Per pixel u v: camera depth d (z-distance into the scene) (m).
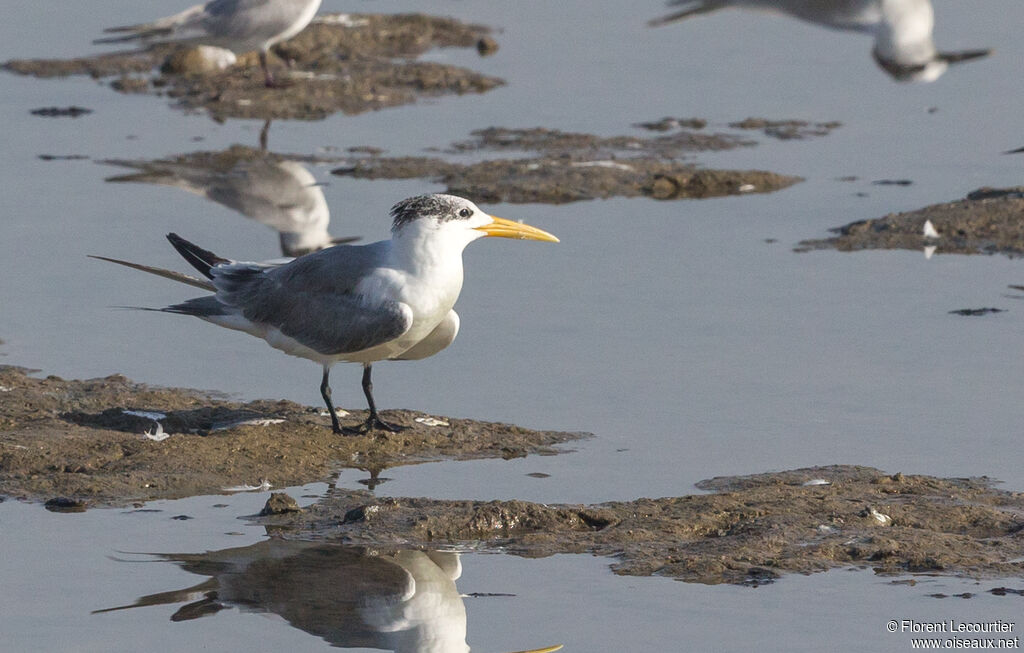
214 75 28.88
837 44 32.75
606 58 31.45
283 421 13.27
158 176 22.34
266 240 19.11
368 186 21.98
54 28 33.59
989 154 24.05
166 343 15.50
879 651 9.00
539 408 13.80
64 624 9.35
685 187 22.12
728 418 13.45
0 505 11.41
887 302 16.81
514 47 32.34
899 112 27.11
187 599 9.77
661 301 16.84
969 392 14.01
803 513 11.15
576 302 16.80
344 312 12.60
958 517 11.03
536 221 20.23
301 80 28.55
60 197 20.97
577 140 24.78
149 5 36.22
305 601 9.77
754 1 11.59
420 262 12.57
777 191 22.00
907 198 21.45
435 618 9.50
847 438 12.95
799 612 9.57
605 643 9.13
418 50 31.84
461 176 22.36
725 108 27.48
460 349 15.35
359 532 10.91
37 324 15.81
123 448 12.52
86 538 10.80
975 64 30.20
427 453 12.80
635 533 10.88
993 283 17.47
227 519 11.22
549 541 10.84
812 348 15.29
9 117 25.97
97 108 26.81
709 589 9.95
